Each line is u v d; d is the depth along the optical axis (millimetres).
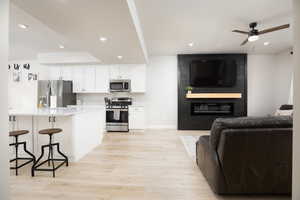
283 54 5578
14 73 6285
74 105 5879
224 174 1858
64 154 3037
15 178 2422
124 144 4148
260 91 5879
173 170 2686
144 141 4422
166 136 4957
